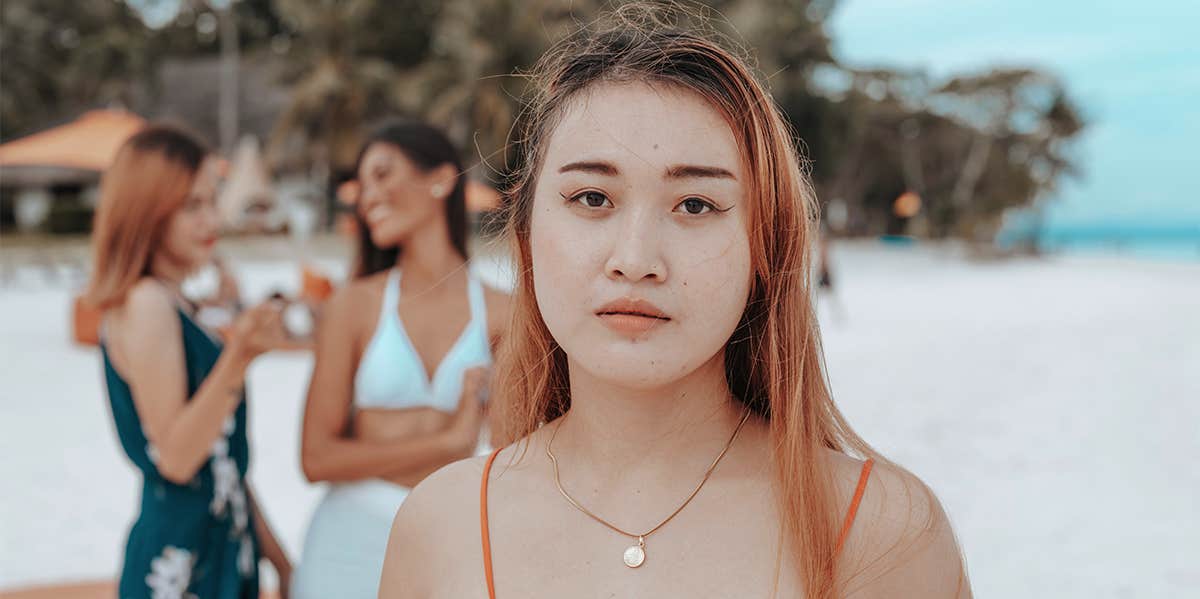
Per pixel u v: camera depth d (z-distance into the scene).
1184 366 11.65
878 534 0.99
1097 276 35.84
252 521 2.51
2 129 45.34
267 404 8.94
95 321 12.53
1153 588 4.48
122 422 2.27
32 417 8.34
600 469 1.03
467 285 2.38
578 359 0.97
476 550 1.04
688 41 1.02
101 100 45.50
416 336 2.29
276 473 6.46
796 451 0.99
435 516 1.10
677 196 0.95
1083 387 10.03
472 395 2.23
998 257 47.38
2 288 21.58
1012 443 7.39
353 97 36.94
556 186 0.99
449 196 2.34
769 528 0.98
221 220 2.40
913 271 37.31
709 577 0.96
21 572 4.64
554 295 0.98
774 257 1.04
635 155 0.94
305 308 2.29
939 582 1.00
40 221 36.06
